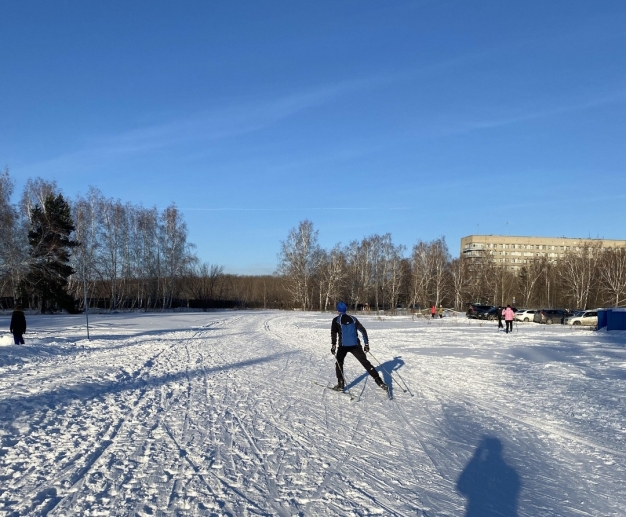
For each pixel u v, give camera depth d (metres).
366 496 4.89
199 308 77.25
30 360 14.69
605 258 68.38
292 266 76.12
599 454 6.30
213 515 4.35
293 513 4.44
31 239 47.19
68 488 4.91
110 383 11.02
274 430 7.30
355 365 14.66
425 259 77.56
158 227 64.50
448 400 9.59
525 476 5.53
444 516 4.46
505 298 78.31
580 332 30.97
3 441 6.41
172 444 6.51
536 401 9.45
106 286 62.09
